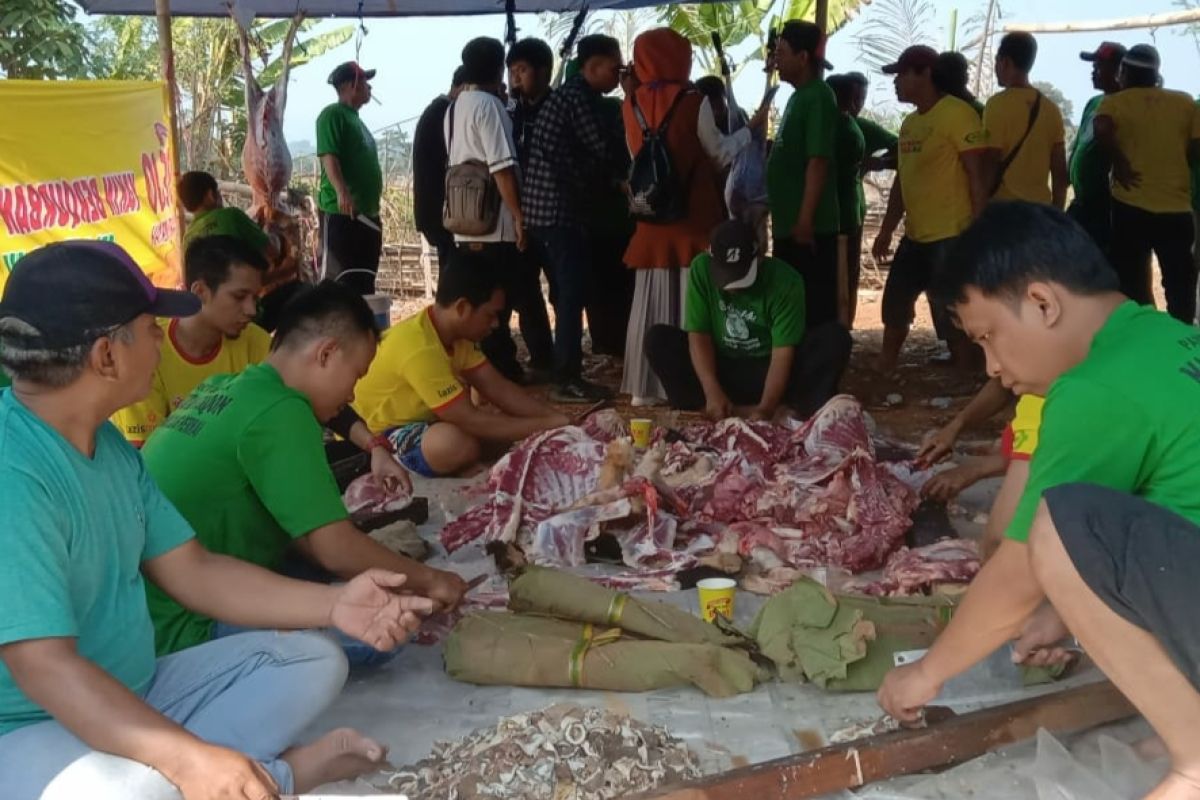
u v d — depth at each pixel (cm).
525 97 879
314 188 1523
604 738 293
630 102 750
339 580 398
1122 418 258
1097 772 281
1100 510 245
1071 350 268
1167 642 243
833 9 1376
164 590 296
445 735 325
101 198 744
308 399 352
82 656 240
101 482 259
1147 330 264
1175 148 869
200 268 456
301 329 351
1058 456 263
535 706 341
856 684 341
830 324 646
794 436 528
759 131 833
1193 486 259
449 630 386
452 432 564
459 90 815
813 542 448
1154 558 241
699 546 452
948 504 509
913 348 986
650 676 343
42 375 245
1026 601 273
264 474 337
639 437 542
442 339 571
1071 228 267
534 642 351
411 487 489
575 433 496
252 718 284
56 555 240
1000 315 269
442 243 905
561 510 473
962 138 811
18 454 242
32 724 251
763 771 276
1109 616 247
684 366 700
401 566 356
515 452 489
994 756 295
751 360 660
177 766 235
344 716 336
